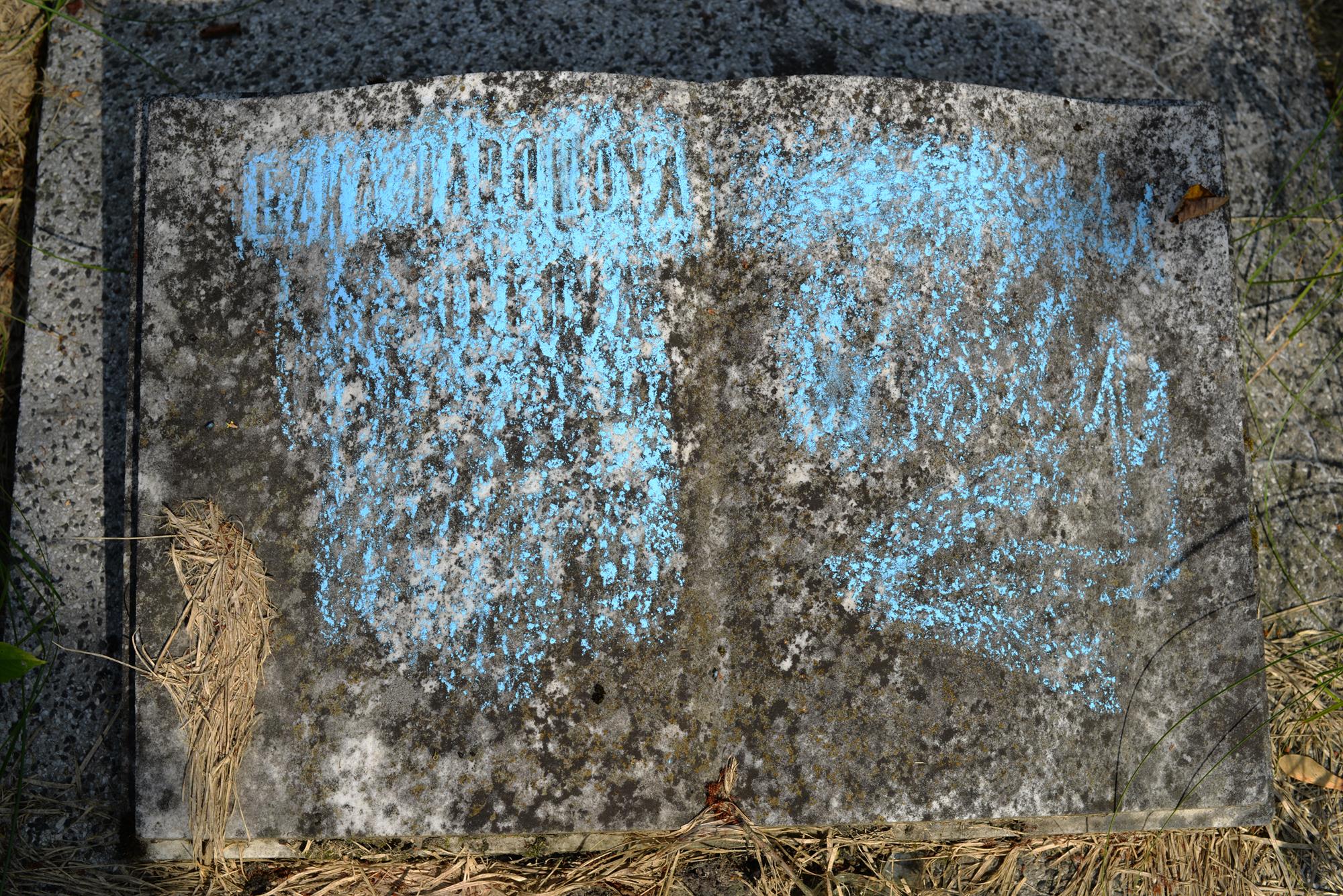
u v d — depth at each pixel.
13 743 1.70
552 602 1.51
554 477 1.52
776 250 1.57
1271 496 2.02
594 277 1.56
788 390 1.55
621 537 1.52
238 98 1.63
